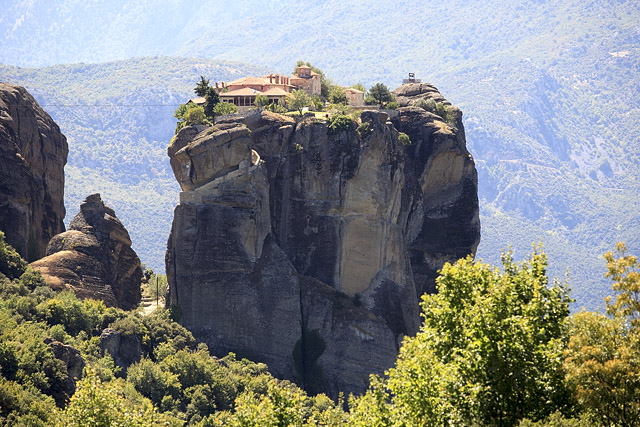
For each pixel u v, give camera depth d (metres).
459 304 161.00
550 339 152.25
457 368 149.75
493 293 154.75
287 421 160.50
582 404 140.88
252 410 161.00
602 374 138.50
